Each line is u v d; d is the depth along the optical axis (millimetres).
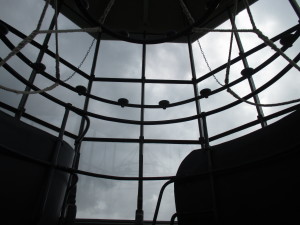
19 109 3145
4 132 1938
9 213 1873
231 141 2434
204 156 2572
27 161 2080
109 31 2529
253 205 2049
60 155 2457
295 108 2830
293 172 1863
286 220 1819
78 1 2230
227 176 2314
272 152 2055
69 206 2584
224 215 2199
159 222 3285
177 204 2547
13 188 1927
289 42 2480
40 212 2020
